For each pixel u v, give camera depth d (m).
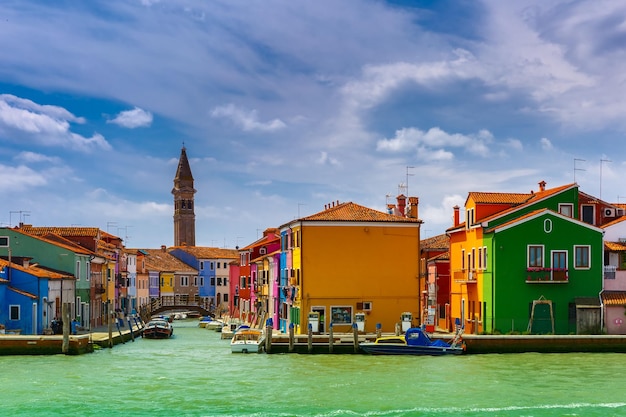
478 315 56.59
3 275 56.53
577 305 53.28
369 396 34.19
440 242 71.75
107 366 43.97
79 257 69.44
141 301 114.94
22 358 47.31
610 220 60.09
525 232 53.94
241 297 93.06
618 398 33.91
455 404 32.56
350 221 57.91
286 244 64.94
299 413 30.92
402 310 58.16
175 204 181.75
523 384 37.09
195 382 37.97
